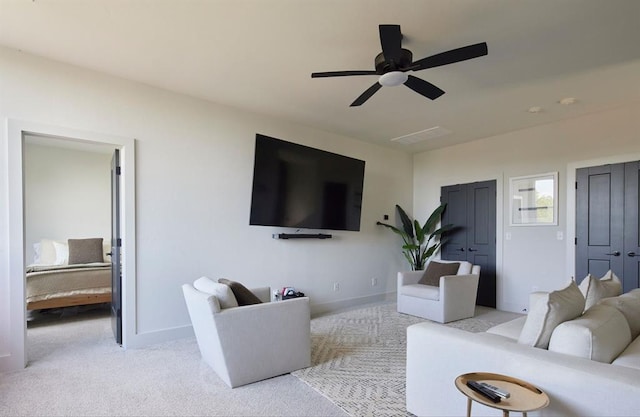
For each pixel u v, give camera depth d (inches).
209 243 144.9
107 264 183.9
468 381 56.7
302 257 177.9
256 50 105.3
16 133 105.3
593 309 72.9
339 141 196.9
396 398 87.3
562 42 98.6
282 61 112.0
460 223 212.5
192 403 84.4
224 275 148.8
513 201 187.8
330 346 127.3
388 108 153.3
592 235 158.4
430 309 164.2
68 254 195.0
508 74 118.5
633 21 88.4
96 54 108.3
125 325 123.3
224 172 150.2
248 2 82.7
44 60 110.8
